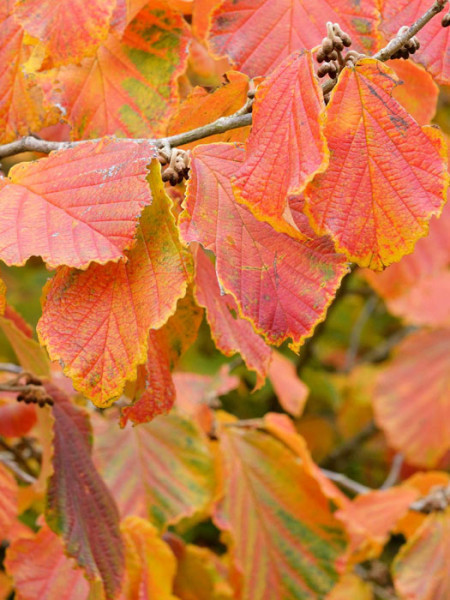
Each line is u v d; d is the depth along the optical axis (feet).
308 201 2.48
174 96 2.91
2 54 2.91
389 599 4.78
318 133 2.44
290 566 3.66
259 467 3.83
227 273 2.50
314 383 6.27
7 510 3.22
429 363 6.59
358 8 2.76
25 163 2.57
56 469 3.00
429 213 2.48
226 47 2.78
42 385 3.12
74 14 2.72
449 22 2.61
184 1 2.91
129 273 2.50
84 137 2.91
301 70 2.50
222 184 2.56
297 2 2.78
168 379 2.78
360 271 5.82
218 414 4.18
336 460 6.75
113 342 2.47
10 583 3.59
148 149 2.51
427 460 6.35
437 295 6.67
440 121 6.46
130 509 3.55
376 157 2.49
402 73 2.94
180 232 2.48
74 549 2.90
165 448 3.72
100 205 2.48
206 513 4.25
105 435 3.71
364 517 4.12
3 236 2.45
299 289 2.51
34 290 6.17
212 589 3.68
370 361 7.54
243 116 2.64
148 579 3.29
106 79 2.92
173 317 2.77
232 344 2.67
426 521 3.98
